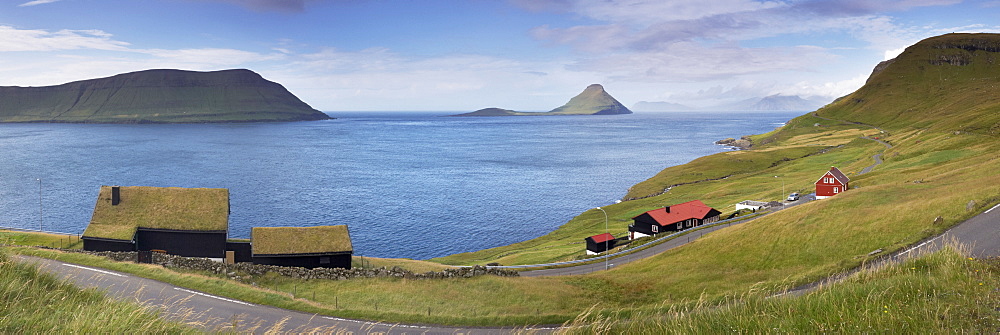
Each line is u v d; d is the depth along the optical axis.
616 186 170.25
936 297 13.00
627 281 49.28
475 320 31.70
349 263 57.34
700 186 151.62
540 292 43.06
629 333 14.03
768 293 15.92
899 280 14.96
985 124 139.38
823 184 99.06
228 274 39.66
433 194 153.50
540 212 132.62
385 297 38.56
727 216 95.75
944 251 18.41
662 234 85.31
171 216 60.12
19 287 13.18
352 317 30.86
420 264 66.44
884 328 11.20
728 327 12.85
